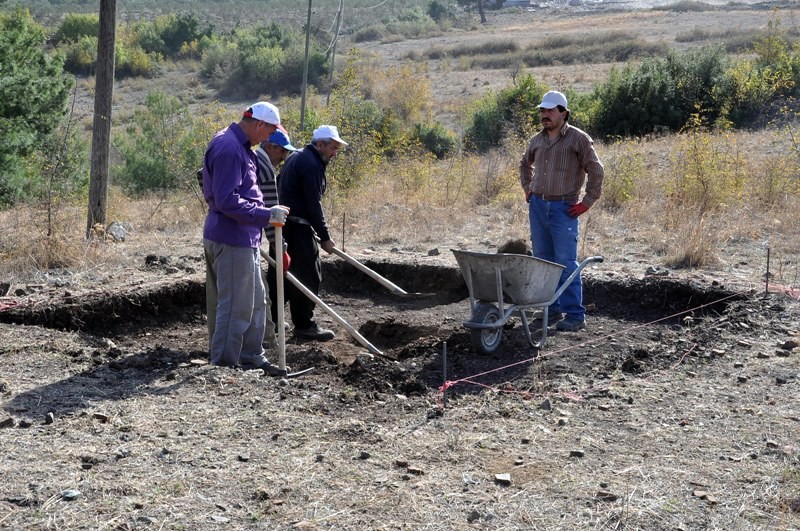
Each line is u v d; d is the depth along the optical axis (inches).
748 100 954.7
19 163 682.2
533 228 302.0
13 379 226.4
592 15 3149.6
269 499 161.9
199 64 2132.1
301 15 3405.5
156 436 189.3
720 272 349.4
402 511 157.9
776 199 466.0
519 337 285.3
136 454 179.3
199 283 337.4
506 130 940.0
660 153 650.8
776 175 483.8
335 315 264.7
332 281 373.7
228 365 245.0
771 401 215.5
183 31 2418.8
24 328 273.9
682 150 545.0
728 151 521.0
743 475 173.8
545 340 276.2
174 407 207.2
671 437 193.2
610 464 179.0
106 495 161.3
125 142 962.7
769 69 957.2
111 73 435.8
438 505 160.6
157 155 874.8
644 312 323.3
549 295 271.9
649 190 515.2
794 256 370.9
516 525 153.6
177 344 298.0
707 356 255.6
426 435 194.4
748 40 1660.9
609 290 335.6
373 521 154.4
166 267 366.9
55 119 764.6
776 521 156.4
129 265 373.7
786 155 574.9
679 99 975.6
